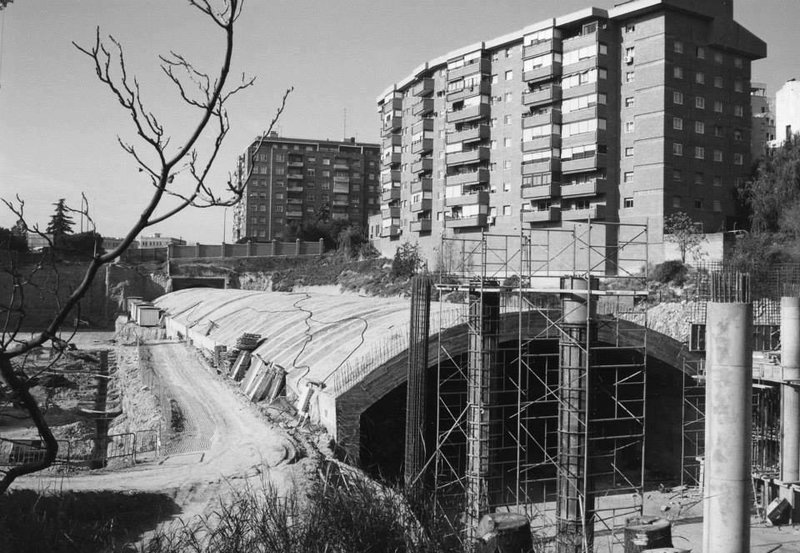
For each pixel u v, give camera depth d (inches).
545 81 2714.1
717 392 730.2
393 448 1134.4
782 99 3309.5
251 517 337.1
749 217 2383.1
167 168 179.8
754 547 968.9
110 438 1339.8
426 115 3405.5
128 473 871.1
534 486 1258.0
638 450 1453.0
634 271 2378.2
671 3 2364.7
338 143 5526.6
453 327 1106.1
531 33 2726.4
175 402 1331.2
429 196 3344.0
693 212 2425.0
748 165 2549.2
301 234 4621.1
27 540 375.9
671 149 2393.0
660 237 2357.3
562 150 2647.6
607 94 2534.5
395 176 3700.8
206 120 181.3
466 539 379.9
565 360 911.7
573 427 892.6
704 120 2463.1
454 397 1219.2
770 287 1765.5
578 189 2561.5
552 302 1592.0
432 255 3243.1
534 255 2691.9
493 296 1024.2
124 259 3786.9
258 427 1139.9
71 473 868.6
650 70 2426.2
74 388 1823.3
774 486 1099.3
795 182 2257.6
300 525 334.6
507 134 2901.1
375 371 1080.2
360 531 324.5
